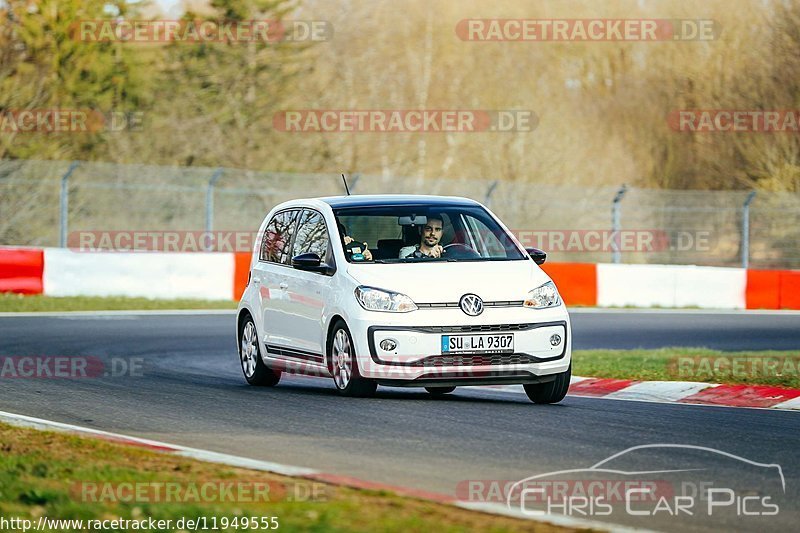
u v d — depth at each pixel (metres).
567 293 96.50
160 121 151.38
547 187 144.38
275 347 46.03
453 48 170.00
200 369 53.75
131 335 68.25
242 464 28.83
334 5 166.25
